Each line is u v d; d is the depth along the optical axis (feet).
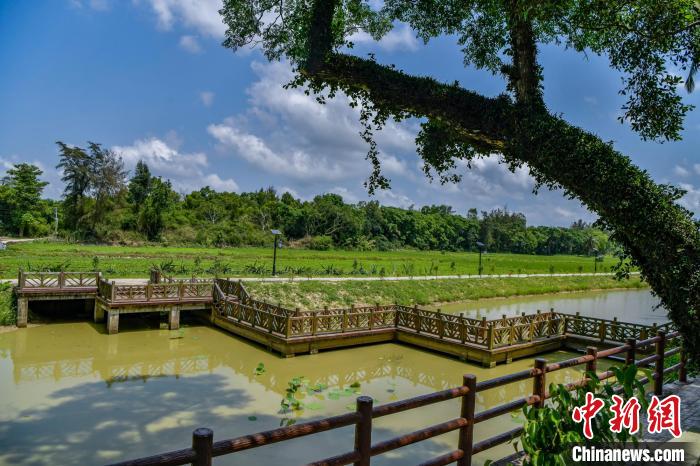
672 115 20.01
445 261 178.09
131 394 33.86
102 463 23.24
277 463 23.73
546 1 17.83
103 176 185.37
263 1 23.53
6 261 90.27
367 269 125.80
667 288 16.62
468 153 23.29
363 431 10.33
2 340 47.96
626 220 17.07
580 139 17.72
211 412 30.63
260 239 194.49
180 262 111.55
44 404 31.22
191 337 52.37
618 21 20.42
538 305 99.19
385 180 23.02
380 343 52.29
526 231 333.42
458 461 12.38
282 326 46.75
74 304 61.57
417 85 20.17
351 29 25.75
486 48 25.11
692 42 19.56
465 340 47.16
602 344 50.19
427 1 23.31
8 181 205.77
